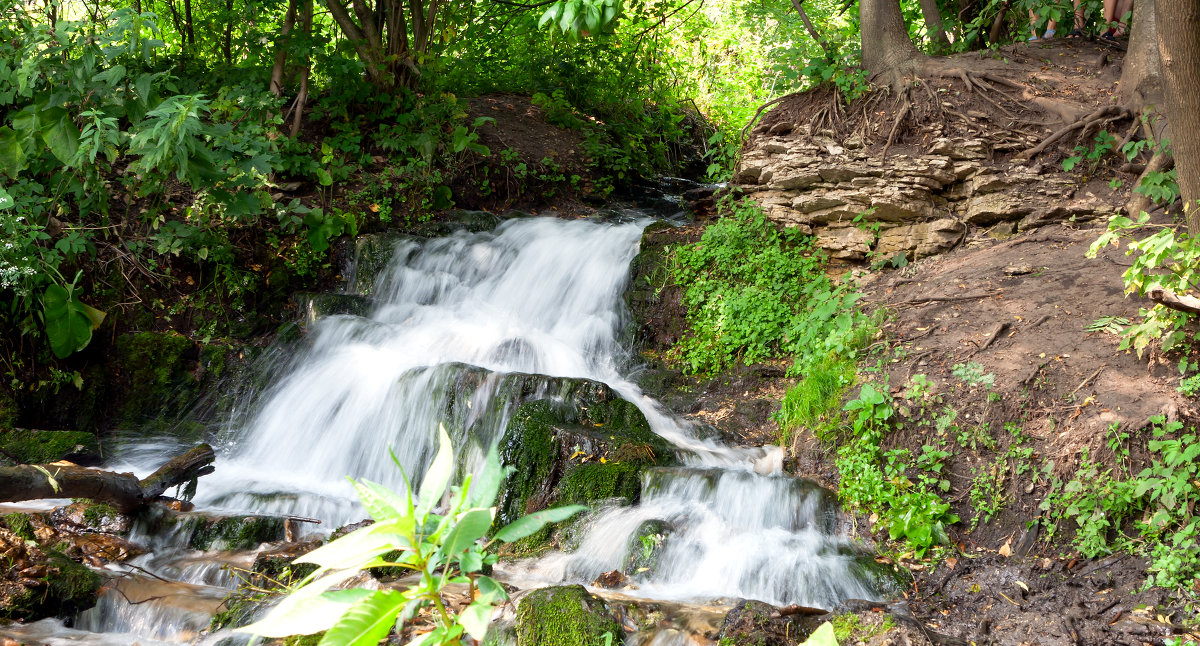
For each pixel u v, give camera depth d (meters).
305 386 8.20
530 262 9.96
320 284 9.77
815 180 8.81
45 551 5.53
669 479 6.18
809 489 6.03
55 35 7.58
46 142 7.63
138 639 4.91
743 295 8.30
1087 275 7.14
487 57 14.38
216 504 6.67
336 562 1.12
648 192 13.03
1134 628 4.62
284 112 11.30
